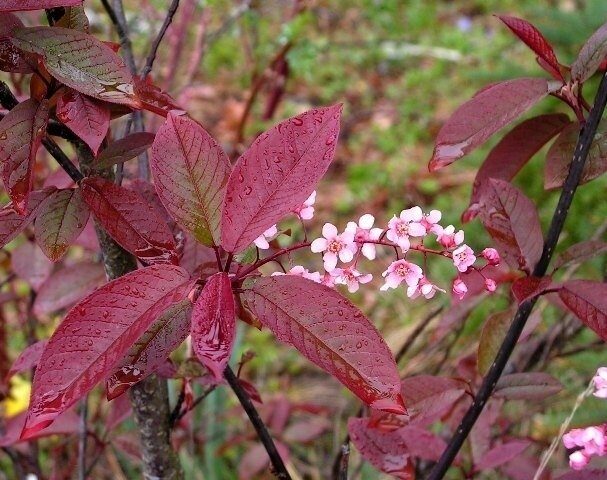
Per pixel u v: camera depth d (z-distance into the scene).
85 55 0.29
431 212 0.30
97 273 0.44
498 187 0.35
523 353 0.56
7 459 0.71
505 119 0.33
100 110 0.29
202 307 0.25
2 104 0.32
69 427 0.47
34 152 0.28
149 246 0.31
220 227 0.28
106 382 0.29
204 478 0.66
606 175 0.76
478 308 0.71
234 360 0.68
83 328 0.25
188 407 0.40
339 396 0.84
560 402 0.66
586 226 0.76
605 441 0.30
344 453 0.35
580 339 0.69
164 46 0.78
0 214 0.32
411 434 0.43
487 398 0.36
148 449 0.41
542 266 0.34
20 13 0.53
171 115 0.29
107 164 0.33
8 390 0.57
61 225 0.32
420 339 0.80
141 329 0.25
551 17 0.82
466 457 0.51
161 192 0.28
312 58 0.74
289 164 0.27
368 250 0.30
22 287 0.78
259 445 0.62
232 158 0.71
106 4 0.44
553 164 0.35
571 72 0.33
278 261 0.31
